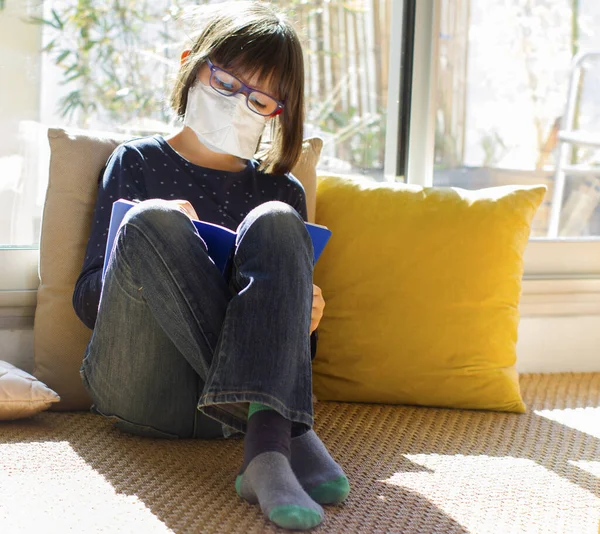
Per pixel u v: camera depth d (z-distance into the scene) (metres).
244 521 1.09
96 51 1.93
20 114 1.87
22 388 1.49
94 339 1.29
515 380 1.77
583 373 2.18
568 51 2.19
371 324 1.75
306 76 2.08
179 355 1.30
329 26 2.08
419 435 1.58
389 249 1.77
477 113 2.16
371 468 1.37
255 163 1.67
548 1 2.15
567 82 2.20
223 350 1.11
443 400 1.75
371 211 1.80
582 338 2.19
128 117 1.98
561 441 1.58
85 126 1.94
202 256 1.17
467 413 1.75
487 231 1.77
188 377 1.34
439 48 2.10
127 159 1.53
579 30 2.19
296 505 1.04
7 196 1.88
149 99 1.99
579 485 1.33
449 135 2.14
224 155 1.62
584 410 1.82
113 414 1.37
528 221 1.82
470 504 1.22
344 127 2.12
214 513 1.12
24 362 1.82
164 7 1.97
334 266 1.79
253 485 1.07
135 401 1.33
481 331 1.74
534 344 2.16
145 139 1.59
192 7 1.91
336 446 1.49
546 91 2.19
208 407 1.14
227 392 1.09
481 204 1.80
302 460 1.19
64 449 1.37
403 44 2.12
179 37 1.99
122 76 1.96
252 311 1.11
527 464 1.43
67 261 1.65
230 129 1.53
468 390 1.74
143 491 1.19
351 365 1.76
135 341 1.26
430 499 1.23
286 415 1.10
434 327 1.74
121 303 1.22
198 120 1.54
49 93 1.89
